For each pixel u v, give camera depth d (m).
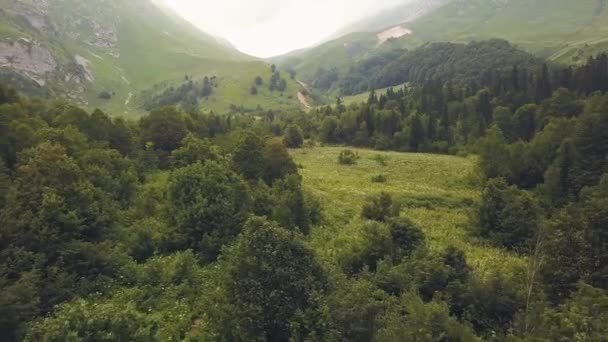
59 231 24.67
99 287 23.12
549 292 24.77
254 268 19.81
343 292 20.58
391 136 103.31
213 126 81.38
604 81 98.06
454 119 107.81
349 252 29.98
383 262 27.52
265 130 99.12
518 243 40.31
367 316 19.58
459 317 23.30
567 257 25.80
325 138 111.75
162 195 37.38
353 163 77.56
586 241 26.14
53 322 17.06
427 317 19.03
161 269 25.72
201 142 50.78
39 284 21.00
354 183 61.22
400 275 25.34
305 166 73.81
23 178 27.33
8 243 23.11
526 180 60.66
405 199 53.31
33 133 37.06
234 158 48.41
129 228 30.56
